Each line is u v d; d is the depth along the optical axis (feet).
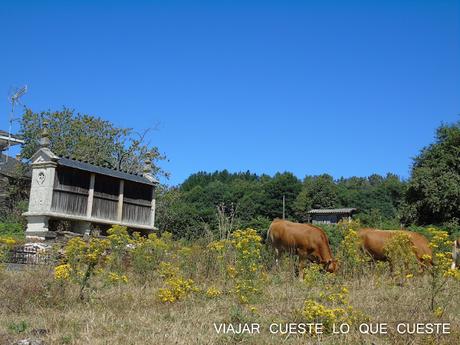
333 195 283.59
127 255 41.37
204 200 247.29
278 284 36.86
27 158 128.16
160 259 40.83
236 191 257.96
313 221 248.93
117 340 20.52
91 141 128.57
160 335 21.17
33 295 28.30
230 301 29.55
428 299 28.66
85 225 77.77
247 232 31.96
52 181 73.77
